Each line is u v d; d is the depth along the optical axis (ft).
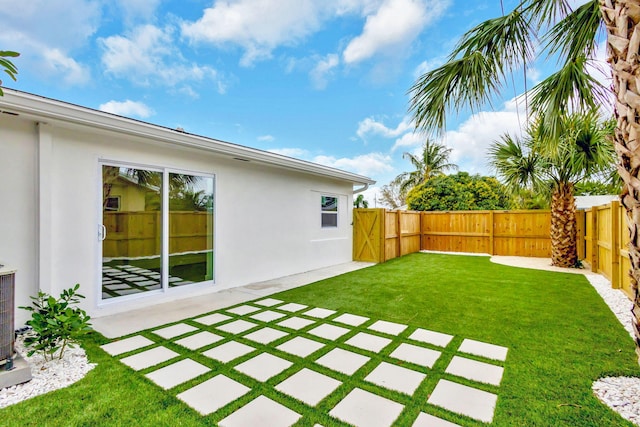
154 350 10.88
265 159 20.70
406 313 14.83
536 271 25.53
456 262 30.81
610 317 13.88
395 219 34.76
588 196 42.27
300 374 9.26
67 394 8.18
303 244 26.45
